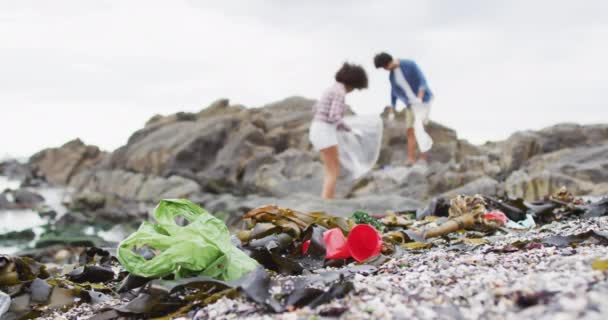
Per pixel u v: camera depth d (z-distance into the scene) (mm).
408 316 2600
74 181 36312
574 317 2223
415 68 15953
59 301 3902
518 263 3498
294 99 41750
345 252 4469
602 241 4004
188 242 3664
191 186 25359
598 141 20250
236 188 25328
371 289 3113
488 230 5926
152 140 34312
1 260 4059
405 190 18938
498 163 20484
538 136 20500
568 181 15945
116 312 3359
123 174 31422
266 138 31234
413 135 19516
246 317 2951
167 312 3357
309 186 21906
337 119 12047
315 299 2977
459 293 2850
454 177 18406
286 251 4777
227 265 3688
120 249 3752
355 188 20422
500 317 2455
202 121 35000
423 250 4977
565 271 2947
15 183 38688
